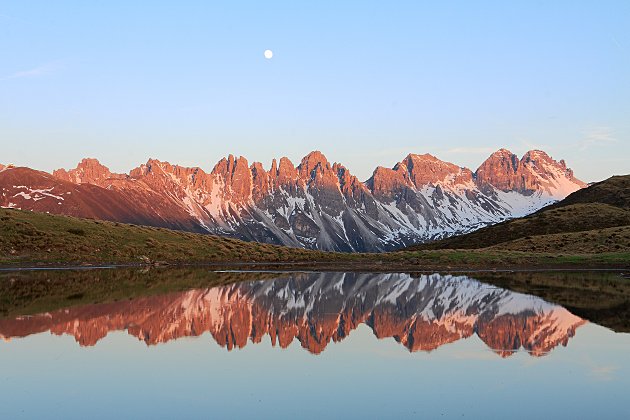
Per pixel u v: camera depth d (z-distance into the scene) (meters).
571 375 27.09
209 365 29.33
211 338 36.22
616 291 63.44
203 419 21.56
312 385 25.80
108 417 21.75
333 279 82.94
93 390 25.00
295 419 21.53
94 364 29.30
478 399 23.69
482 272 96.56
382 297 59.59
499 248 135.88
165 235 133.25
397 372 27.98
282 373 27.86
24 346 33.22
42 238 110.56
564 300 54.97
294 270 102.38
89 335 36.56
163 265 111.00
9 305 49.62
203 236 140.88
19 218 118.69
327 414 22.05
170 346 33.69
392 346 34.09
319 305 53.09
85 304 50.66
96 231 122.69
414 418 21.59
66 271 91.62
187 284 71.50
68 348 32.81
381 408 22.67
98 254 111.12
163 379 26.73
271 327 40.69
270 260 125.31
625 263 105.75
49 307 48.59
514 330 38.97
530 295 59.69
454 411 22.27
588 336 36.47
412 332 38.75
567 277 84.69
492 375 27.27
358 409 22.55
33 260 101.94
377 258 125.88
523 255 116.44
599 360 30.00
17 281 72.94
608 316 44.66
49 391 24.84
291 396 24.20
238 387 25.50
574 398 23.72
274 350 32.91
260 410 22.48
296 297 59.44
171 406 22.97
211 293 61.34
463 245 174.38
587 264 106.81
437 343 34.88
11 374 27.41
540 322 42.12
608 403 23.06
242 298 57.44
